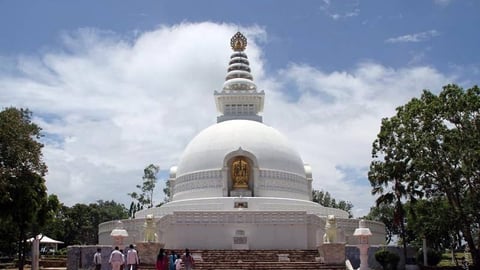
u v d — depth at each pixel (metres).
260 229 53.72
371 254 50.88
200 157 64.56
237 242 53.19
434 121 49.50
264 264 43.62
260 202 59.38
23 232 56.25
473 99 48.09
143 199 109.38
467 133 48.25
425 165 48.25
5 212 48.81
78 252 48.28
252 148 63.81
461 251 87.25
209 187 62.47
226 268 42.97
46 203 57.56
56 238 108.12
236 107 73.69
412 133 50.69
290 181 64.44
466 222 48.19
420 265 50.84
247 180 62.62
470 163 46.81
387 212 97.88
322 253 44.69
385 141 52.38
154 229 45.06
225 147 63.88
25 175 48.56
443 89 49.91
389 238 97.50
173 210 59.62
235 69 78.38
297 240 53.53
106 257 47.97
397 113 52.72
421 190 51.06
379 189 54.03
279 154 65.00
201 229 53.56
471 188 48.44
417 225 52.62
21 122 48.59
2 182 44.81
